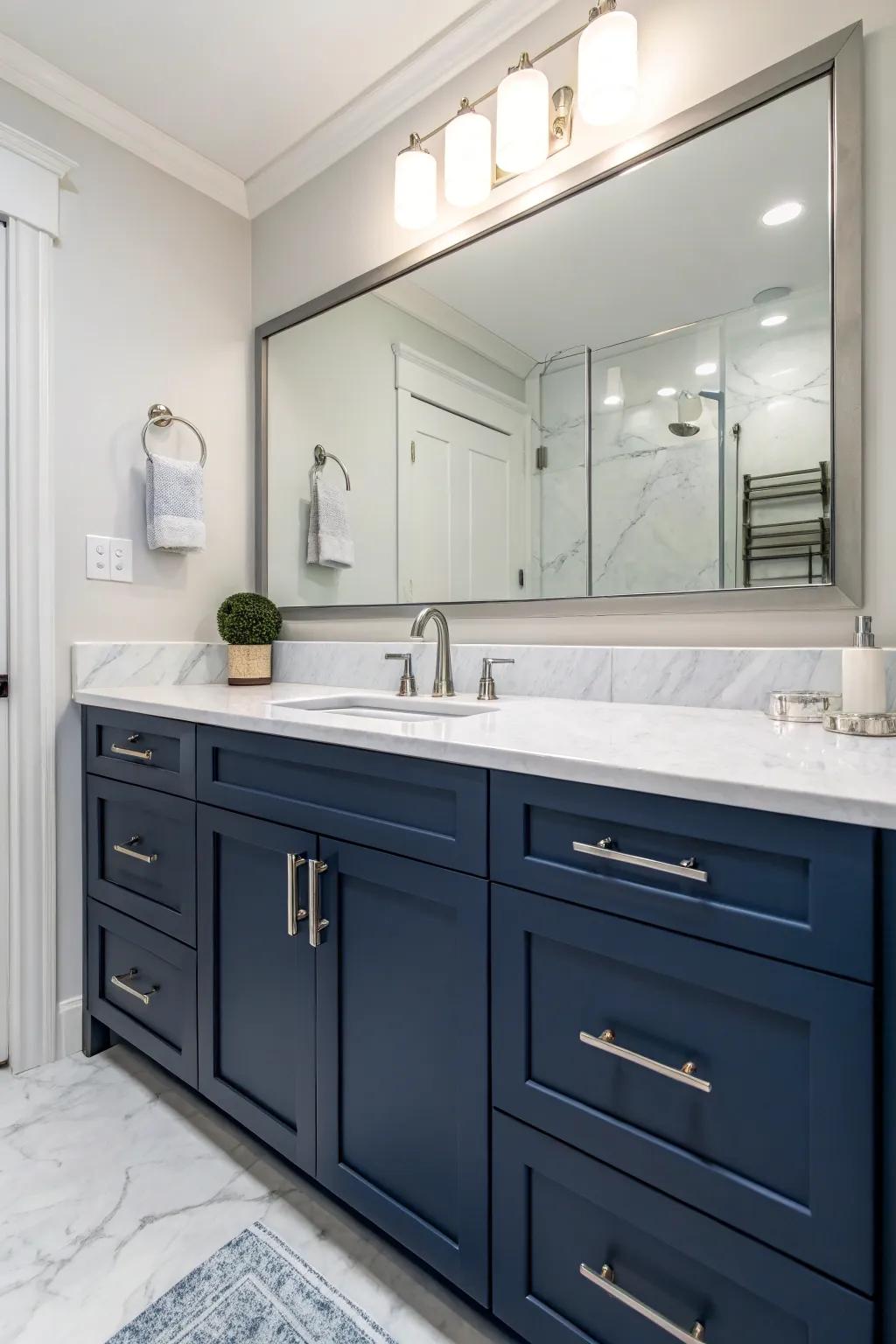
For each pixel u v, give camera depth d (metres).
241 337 2.12
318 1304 0.97
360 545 1.85
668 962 0.72
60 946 1.66
